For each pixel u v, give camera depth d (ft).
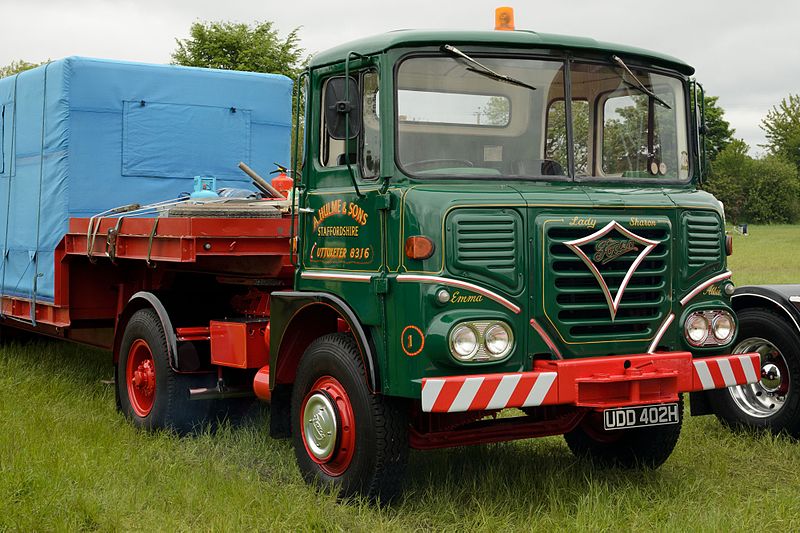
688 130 19.92
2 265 31.09
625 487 18.90
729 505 17.76
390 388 16.74
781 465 21.38
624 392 17.02
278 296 19.56
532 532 16.29
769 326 23.76
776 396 24.04
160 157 28.27
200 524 16.56
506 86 17.98
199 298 25.08
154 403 23.35
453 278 16.34
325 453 18.08
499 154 17.87
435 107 17.51
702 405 22.13
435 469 20.04
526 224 16.88
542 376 16.34
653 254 17.93
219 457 21.07
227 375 23.65
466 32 17.62
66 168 26.91
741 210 250.37
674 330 18.21
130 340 24.72
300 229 19.79
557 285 16.97
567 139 18.33
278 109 30.27
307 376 18.76
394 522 16.67
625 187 18.72
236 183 29.53
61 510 16.55
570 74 18.39
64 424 23.06
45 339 36.83
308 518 16.35
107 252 24.68
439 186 17.08
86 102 27.17
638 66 19.17
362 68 17.88
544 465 20.77
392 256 16.89
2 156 31.01
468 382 15.90
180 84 28.58
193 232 21.08
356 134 17.87
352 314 17.58
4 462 19.25
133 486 18.16
